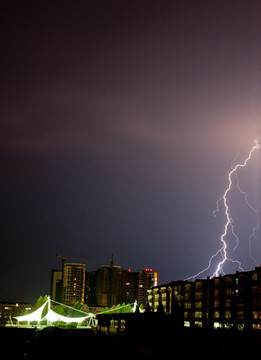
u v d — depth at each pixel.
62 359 85.31
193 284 137.00
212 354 60.56
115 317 99.06
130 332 70.69
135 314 72.75
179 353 62.31
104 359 77.56
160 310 70.69
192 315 133.62
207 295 127.69
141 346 65.88
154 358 62.31
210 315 123.19
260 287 107.50
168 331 65.19
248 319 108.50
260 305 106.25
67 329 130.50
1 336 123.50
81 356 85.06
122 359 69.69
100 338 88.12
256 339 60.00
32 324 174.88
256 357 58.56
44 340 96.81
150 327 67.12
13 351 98.88
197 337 62.75
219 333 62.62
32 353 95.81
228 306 116.31
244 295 111.44
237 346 59.94
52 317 138.00
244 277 112.75
